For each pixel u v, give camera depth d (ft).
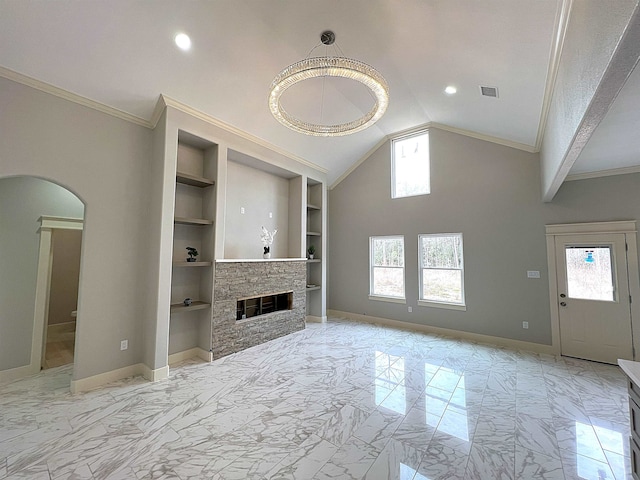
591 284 13.66
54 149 10.03
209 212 14.16
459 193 17.65
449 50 10.19
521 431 8.11
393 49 11.14
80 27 8.75
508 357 13.97
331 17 9.95
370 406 9.43
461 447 7.43
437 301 18.29
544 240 14.92
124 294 11.58
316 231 21.62
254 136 15.72
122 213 11.63
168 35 9.80
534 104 11.50
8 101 9.17
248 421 8.54
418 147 19.76
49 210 12.57
